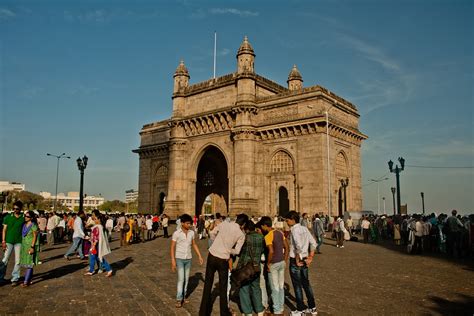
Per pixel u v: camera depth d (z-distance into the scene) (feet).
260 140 176.76
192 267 70.90
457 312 40.52
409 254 92.12
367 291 50.70
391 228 142.31
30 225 53.21
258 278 38.04
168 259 82.23
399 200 163.32
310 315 39.96
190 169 199.11
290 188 165.48
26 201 588.91
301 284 39.75
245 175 169.78
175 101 207.21
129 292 49.21
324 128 159.22
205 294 37.60
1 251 95.09
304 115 162.91
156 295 47.75
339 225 107.14
